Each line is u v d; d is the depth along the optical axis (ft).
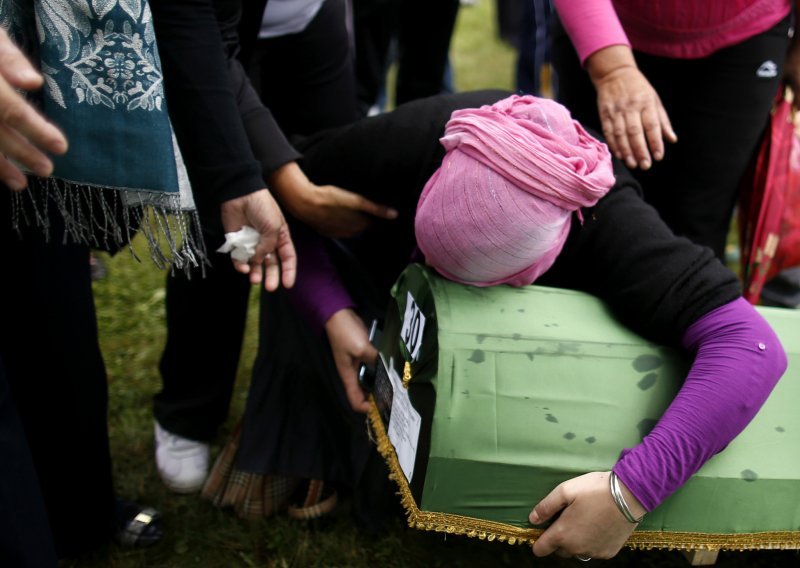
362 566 5.61
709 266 4.23
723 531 4.13
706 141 6.05
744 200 6.38
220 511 6.04
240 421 5.96
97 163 3.98
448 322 4.11
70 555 5.50
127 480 6.34
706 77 5.94
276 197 5.03
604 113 5.25
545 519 3.99
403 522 5.87
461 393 3.97
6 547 4.04
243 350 7.89
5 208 4.36
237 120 4.37
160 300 8.58
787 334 4.51
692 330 4.16
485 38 17.01
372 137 4.69
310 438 5.63
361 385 5.17
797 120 7.15
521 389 4.03
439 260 4.27
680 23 5.74
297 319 5.53
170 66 4.22
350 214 4.93
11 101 3.04
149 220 4.27
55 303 4.69
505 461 3.94
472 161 4.06
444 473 3.95
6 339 4.70
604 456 4.00
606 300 4.47
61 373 4.85
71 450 5.08
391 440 4.54
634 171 6.41
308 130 6.47
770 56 5.82
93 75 3.84
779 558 5.74
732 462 4.09
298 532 5.85
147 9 3.84
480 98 4.77
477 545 5.81
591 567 5.68
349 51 6.48
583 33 5.33
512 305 4.31
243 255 4.52
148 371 7.56
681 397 4.02
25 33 3.95
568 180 3.93
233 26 5.06
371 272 5.56
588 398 4.08
